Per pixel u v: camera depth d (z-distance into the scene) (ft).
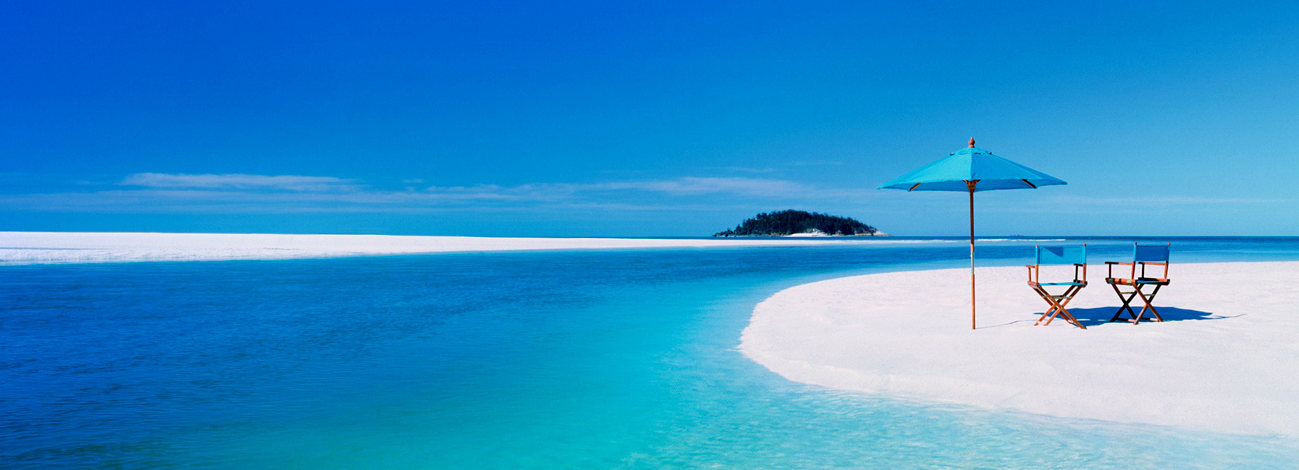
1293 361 18.38
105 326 30.19
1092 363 18.66
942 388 17.22
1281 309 30.30
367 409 16.53
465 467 12.56
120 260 85.92
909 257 118.83
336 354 23.54
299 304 39.34
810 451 13.15
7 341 26.12
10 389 18.31
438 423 15.39
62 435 14.38
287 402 17.13
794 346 23.30
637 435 14.39
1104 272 62.75
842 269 77.25
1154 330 24.13
